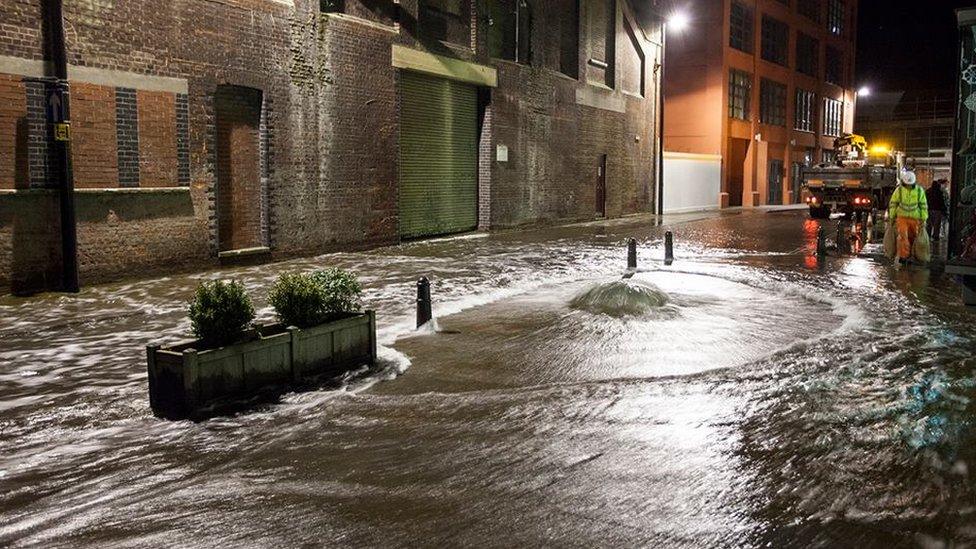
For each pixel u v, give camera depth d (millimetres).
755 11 47438
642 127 36031
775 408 6852
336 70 18922
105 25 13750
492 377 7992
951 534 4398
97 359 8695
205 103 15617
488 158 25438
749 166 48156
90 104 13578
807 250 21016
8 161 12445
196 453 5785
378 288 13781
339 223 19359
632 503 4848
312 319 7773
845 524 4539
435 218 23688
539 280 14961
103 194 13797
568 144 30047
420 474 5367
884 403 6992
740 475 5305
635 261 16609
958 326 10609
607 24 32844
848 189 32812
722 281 15047
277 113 17375
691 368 8328
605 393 7355
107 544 4348
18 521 4648
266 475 5359
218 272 15719
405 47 21156
